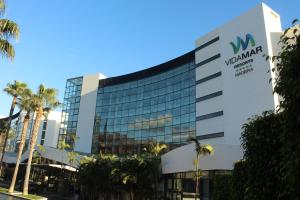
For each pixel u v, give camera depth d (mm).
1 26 20922
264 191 7918
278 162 7723
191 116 55875
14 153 72938
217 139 47719
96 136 71625
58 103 51750
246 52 45562
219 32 51406
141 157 41719
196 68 55281
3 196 41625
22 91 52250
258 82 42969
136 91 69188
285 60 6750
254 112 42562
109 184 43406
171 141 58562
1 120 75812
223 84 48344
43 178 62000
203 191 34000
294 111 6289
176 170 36625
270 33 43875
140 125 65750
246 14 46875
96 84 76062
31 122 109625
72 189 55531
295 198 6074
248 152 8641
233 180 10820
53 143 110562
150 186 39250
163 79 64500
